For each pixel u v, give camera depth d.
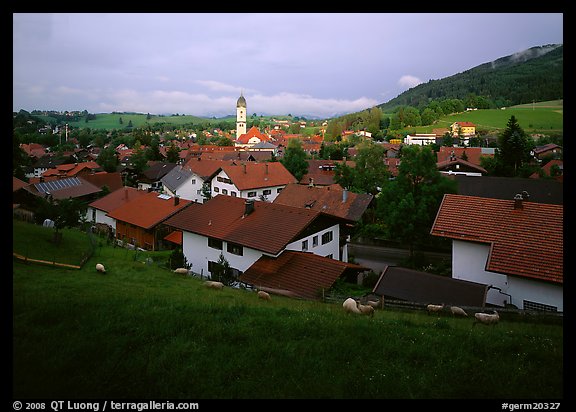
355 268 27.62
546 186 45.00
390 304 20.73
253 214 33.41
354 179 64.69
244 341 12.68
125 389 9.70
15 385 9.45
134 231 47.34
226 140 167.12
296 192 53.34
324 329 13.67
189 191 74.94
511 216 24.64
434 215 37.38
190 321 13.92
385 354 11.98
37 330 12.53
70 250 33.56
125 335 12.50
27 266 26.09
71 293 18.42
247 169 68.31
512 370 11.09
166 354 11.39
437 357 11.84
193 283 26.03
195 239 34.34
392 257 40.94
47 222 41.94
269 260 28.53
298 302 20.97
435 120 196.38
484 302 20.28
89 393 9.39
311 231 32.31
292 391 9.95
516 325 16.98
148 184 92.50
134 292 20.14
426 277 22.80
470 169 63.34
